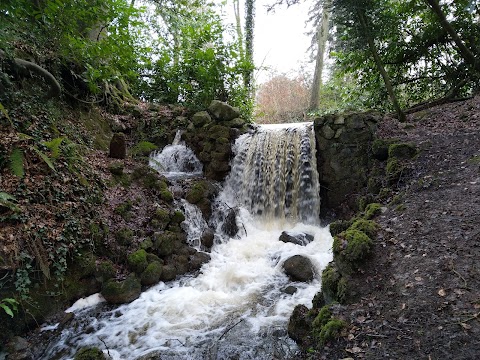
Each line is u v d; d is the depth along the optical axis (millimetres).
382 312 2713
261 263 5375
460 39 7484
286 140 7523
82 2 6020
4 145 4145
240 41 10742
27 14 5645
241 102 10977
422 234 3510
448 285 2713
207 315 4004
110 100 8570
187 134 8711
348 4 7488
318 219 6867
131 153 7504
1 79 4762
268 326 3648
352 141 6730
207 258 5586
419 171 5086
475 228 3305
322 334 2738
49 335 3680
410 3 7848
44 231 3973
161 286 4758
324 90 17688
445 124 6328
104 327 3842
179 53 10758
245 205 7578
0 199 3631
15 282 3545
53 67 6535
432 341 2256
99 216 4910
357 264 3305
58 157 4820
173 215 5859
